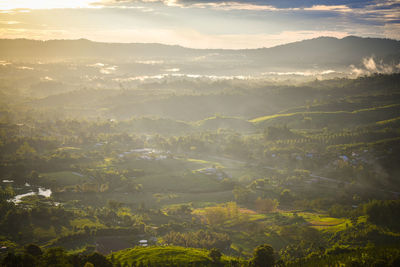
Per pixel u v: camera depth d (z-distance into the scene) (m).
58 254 149.00
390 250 158.38
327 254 160.50
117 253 166.50
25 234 195.50
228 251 176.25
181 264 150.00
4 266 139.75
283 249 175.62
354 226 192.88
